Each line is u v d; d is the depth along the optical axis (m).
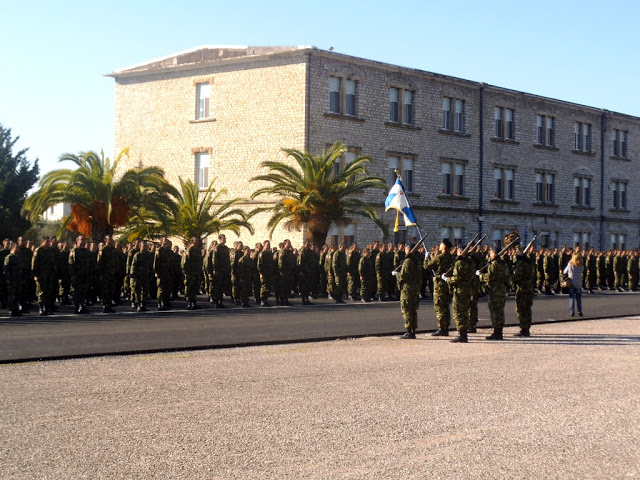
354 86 42.44
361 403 9.30
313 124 40.12
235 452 7.11
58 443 7.34
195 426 8.05
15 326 17.80
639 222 62.00
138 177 34.97
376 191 42.84
